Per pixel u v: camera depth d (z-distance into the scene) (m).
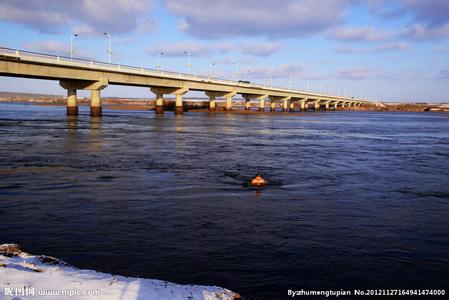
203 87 116.50
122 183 21.36
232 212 16.11
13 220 14.63
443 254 12.15
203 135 51.19
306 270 10.78
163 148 36.50
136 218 15.09
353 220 15.38
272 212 16.22
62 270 9.44
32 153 31.50
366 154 35.69
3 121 69.12
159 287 8.68
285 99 170.62
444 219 15.77
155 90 108.50
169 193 19.25
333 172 26.00
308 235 13.53
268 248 12.25
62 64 67.06
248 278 10.23
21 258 10.05
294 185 21.66
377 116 156.25
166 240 12.77
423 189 21.25
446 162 31.27
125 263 10.96
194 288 8.85
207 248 12.14
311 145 42.31
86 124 65.12
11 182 21.17
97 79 79.06
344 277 10.44
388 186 21.92
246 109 152.62
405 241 13.19
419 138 54.31
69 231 13.50
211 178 23.12
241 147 38.81
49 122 67.75
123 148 35.75
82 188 20.03
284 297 9.31
